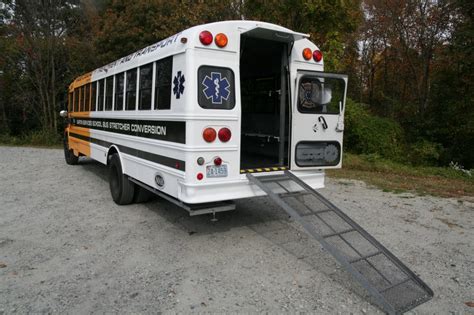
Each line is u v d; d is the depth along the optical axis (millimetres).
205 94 4273
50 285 3729
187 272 4020
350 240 4984
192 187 4262
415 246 4848
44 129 19953
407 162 14578
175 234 5164
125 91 6145
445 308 3389
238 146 4516
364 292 3639
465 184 8953
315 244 4840
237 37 4441
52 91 20344
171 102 4574
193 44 4188
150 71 5191
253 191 4707
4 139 19516
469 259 4453
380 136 14648
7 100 21594
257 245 4793
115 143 6676
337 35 12156
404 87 20188
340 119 5316
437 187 8492
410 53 18703
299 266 4191
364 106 18250
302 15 11562
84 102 8883
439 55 16406
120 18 18531
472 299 3543
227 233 5223
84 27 21672
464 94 15680
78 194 7395
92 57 20328
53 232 5207
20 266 4145
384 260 4383
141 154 5543
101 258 4363
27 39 19672
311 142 5145
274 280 3859
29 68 20594
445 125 16156
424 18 17594
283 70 5020
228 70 4414
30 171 10008
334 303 3436
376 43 22062
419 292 3639
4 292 3590
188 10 13039
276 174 4898
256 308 3346
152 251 4574
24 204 6637
